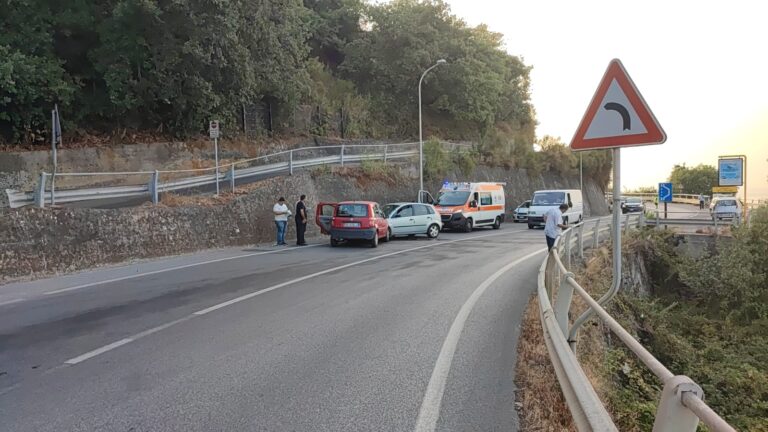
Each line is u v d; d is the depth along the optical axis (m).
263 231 19.45
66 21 21.75
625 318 13.00
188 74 24.42
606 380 6.44
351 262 13.83
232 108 28.42
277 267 12.70
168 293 9.22
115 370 5.18
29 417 4.07
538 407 4.27
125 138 25.20
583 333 7.80
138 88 23.45
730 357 14.28
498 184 30.70
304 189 22.91
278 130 34.09
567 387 3.71
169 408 4.25
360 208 18.28
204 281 10.52
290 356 5.66
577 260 13.99
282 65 29.22
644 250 22.12
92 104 24.03
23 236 11.31
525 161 48.09
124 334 6.50
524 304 8.49
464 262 14.06
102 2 23.05
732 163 25.98
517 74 61.41
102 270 12.20
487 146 44.53
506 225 34.16
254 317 7.45
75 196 14.66
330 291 9.54
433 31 44.22
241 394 4.56
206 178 21.28
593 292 11.27
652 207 63.09
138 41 22.41
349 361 5.50
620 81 4.67
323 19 46.38
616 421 5.04
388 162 32.84
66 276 11.34
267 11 26.22
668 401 2.03
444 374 5.10
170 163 26.05
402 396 4.54
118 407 4.27
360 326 6.98
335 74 45.56
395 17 43.62
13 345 6.04
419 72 43.97
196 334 6.52
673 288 22.33
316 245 18.91
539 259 14.89
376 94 44.72
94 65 23.05
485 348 5.98
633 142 4.61
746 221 23.28
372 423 3.99
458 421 4.04
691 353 13.88
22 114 21.20
